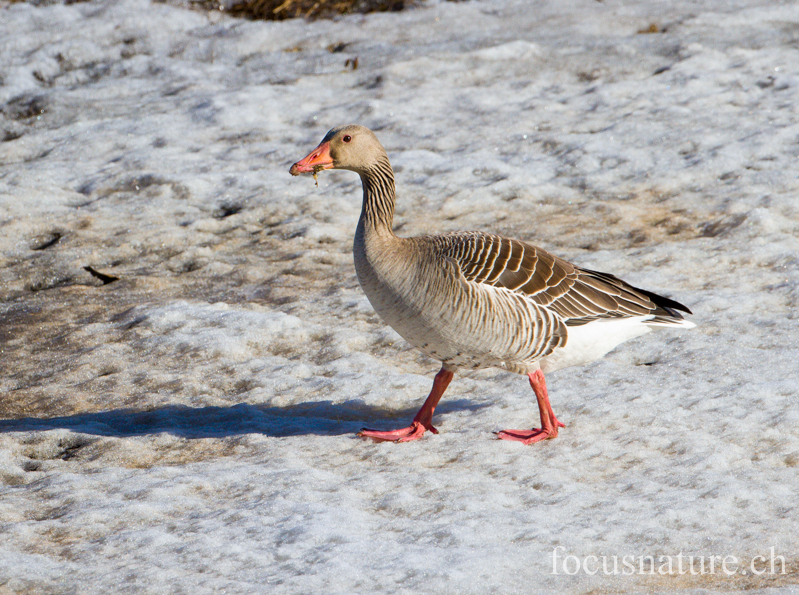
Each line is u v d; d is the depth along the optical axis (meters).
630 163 18.19
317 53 25.52
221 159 19.53
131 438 9.84
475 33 26.23
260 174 18.77
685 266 13.95
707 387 10.14
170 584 6.63
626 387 10.38
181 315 13.41
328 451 9.34
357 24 27.44
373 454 9.20
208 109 21.70
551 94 21.84
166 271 15.45
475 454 9.00
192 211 17.66
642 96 21.09
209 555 7.05
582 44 24.72
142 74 24.50
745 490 7.84
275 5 28.88
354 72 23.81
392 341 12.52
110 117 21.77
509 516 7.56
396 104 21.59
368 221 9.43
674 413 9.58
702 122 19.45
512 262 9.14
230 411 10.63
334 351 12.20
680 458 8.64
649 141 18.91
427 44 25.47
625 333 9.67
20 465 9.33
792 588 6.41
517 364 9.36
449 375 9.70
